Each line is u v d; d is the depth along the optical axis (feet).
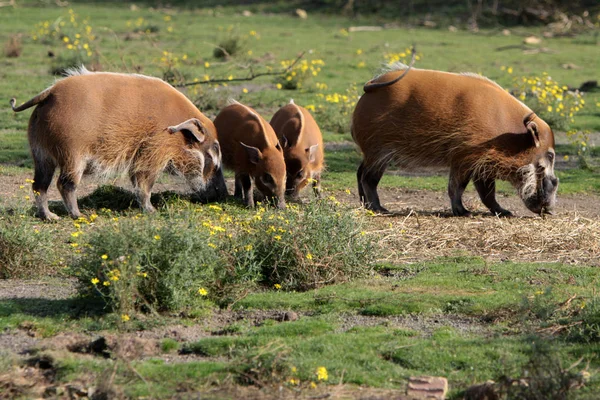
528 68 330.54
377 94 139.33
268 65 312.09
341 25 470.80
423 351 78.02
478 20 479.00
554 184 140.46
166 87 133.59
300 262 100.01
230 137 144.25
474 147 136.15
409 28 461.78
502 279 101.55
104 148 126.62
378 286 99.66
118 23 440.04
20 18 449.06
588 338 80.59
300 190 145.69
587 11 474.90
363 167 144.05
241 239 102.01
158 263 88.53
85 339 79.36
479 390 68.08
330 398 68.49
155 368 73.05
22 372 73.00
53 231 116.98
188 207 123.75
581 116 249.34
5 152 185.68
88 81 126.72
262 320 88.53
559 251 118.01
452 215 141.18
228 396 68.49
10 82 271.08
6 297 92.84
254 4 543.80
